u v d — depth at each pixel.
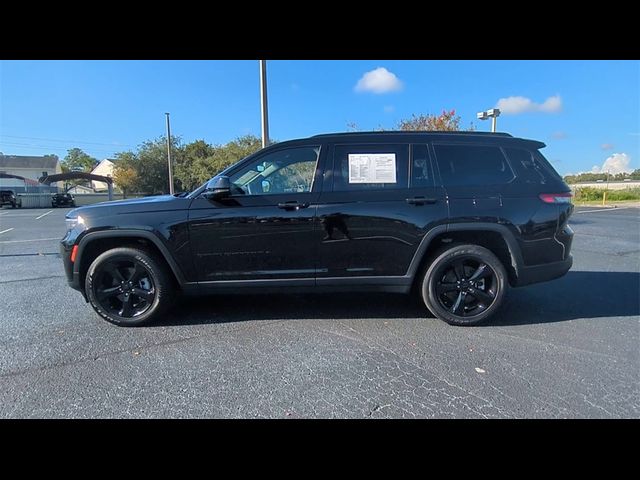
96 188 62.16
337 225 3.51
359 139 3.64
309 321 3.77
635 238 9.61
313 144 3.62
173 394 2.47
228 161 30.12
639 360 2.93
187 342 3.27
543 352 3.08
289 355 3.02
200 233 3.48
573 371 2.76
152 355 3.02
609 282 5.28
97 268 3.54
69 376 2.70
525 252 3.60
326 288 3.65
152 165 44.66
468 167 3.65
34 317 3.88
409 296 4.56
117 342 3.27
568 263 3.75
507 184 3.62
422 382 2.61
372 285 3.66
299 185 3.58
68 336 3.39
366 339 3.34
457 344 3.23
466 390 2.51
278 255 3.55
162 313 3.68
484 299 3.63
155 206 3.51
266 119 10.45
